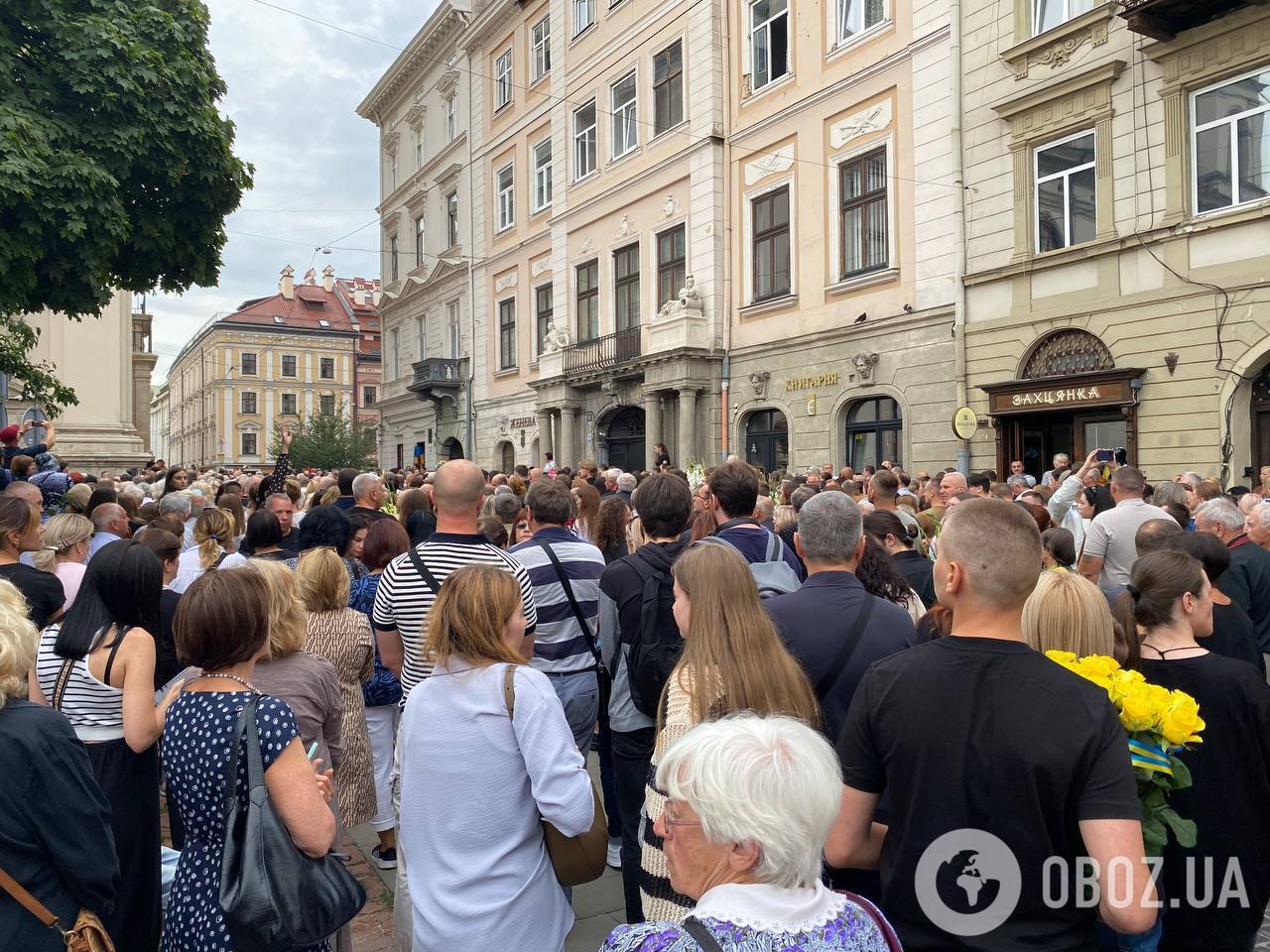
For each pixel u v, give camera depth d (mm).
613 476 11320
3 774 2090
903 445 14867
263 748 2338
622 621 3648
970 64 13641
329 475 11617
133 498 7641
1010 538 2002
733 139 18578
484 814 2438
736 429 18531
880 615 2811
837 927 1382
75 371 18047
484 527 5551
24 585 4129
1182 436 11086
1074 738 1815
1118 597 2949
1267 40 10195
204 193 9438
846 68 15953
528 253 25938
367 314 70062
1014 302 13086
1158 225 11281
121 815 2990
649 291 20797
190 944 2268
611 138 22109
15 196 7723
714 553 2436
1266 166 10336
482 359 28266
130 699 2977
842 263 16234
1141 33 11023
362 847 4848
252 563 3477
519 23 26078
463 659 2543
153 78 8680
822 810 1383
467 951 2369
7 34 8266
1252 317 10391
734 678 2270
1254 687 2590
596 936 3805
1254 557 4875
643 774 3604
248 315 64188
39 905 2123
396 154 35188
